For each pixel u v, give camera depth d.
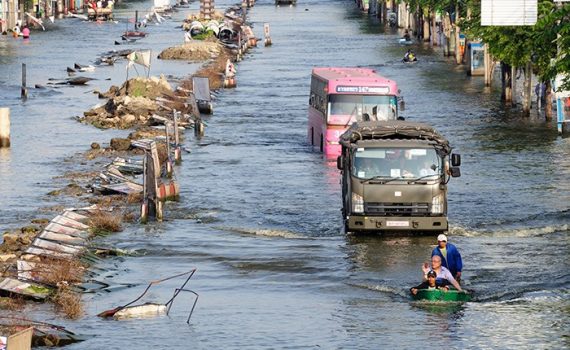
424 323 57.38
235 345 53.69
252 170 108.94
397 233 79.50
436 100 165.88
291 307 61.03
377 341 54.22
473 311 59.75
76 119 142.50
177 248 75.81
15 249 72.56
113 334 55.53
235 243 77.75
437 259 62.88
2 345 46.72
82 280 66.38
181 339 54.72
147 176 85.31
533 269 69.44
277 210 89.25
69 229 78.94
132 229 82.00
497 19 105.81
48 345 53.47
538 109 146.50
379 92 114.38
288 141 129.88
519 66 141.75
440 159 78.19
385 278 67.62
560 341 53.91
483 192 96.06
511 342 53.88
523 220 84.50
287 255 73.75
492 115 148.25
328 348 53.19
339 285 66.12
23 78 165.62
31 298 61.62
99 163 110.75
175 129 113.88
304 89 184.00
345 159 80.31
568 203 90.81
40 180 101.19
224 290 65.06
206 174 106.44
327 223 84.25
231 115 152.62
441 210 78.12
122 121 138.75
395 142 78.31
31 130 133.62
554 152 117.62
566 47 113.06
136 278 67.62
